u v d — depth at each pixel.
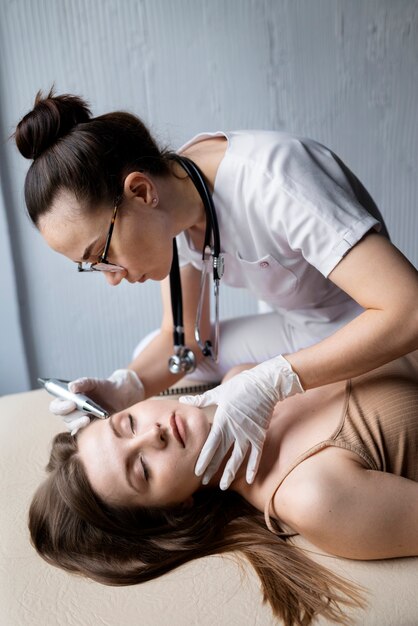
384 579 1.03
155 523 1.24
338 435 1.16
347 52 2.27
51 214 1.06
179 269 1.40
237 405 1.16
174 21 2.13
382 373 1.26
